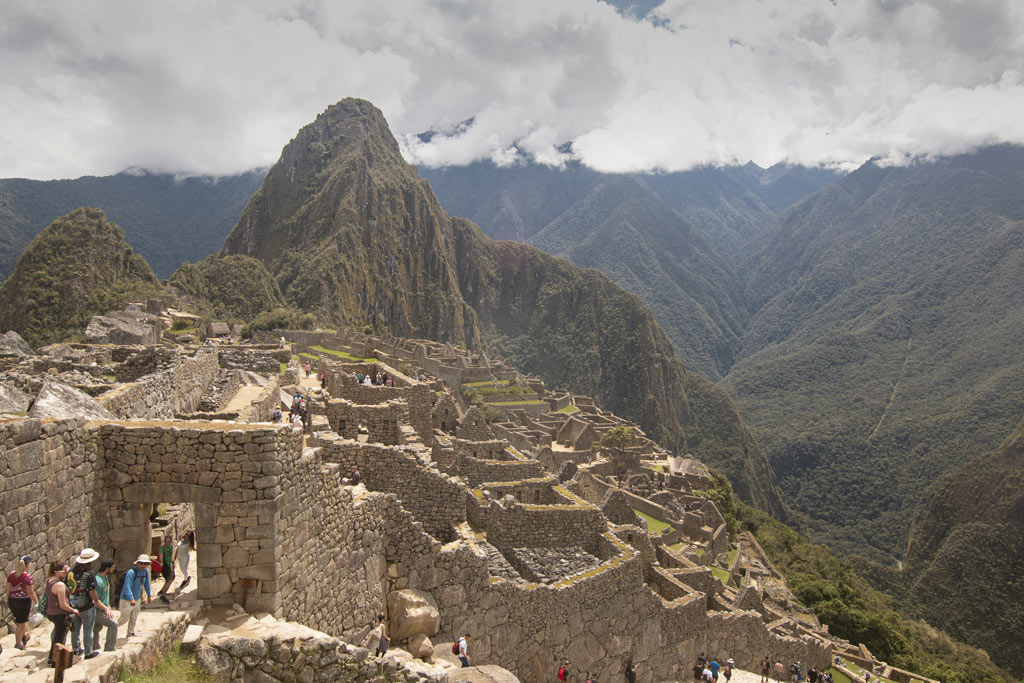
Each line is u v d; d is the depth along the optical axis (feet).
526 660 56.18
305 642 31.40
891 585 472.85
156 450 33.91
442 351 522.47
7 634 28.78
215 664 29.66
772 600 189.16
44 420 30.68
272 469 33.27
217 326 330.34
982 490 512.22
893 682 144.05
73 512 32.01
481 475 85.20
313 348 369.71
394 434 78.13
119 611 29.63
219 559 33.09
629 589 70.49
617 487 185.37
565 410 413.59
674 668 80.02
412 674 34.09
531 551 68.13
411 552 46.85
